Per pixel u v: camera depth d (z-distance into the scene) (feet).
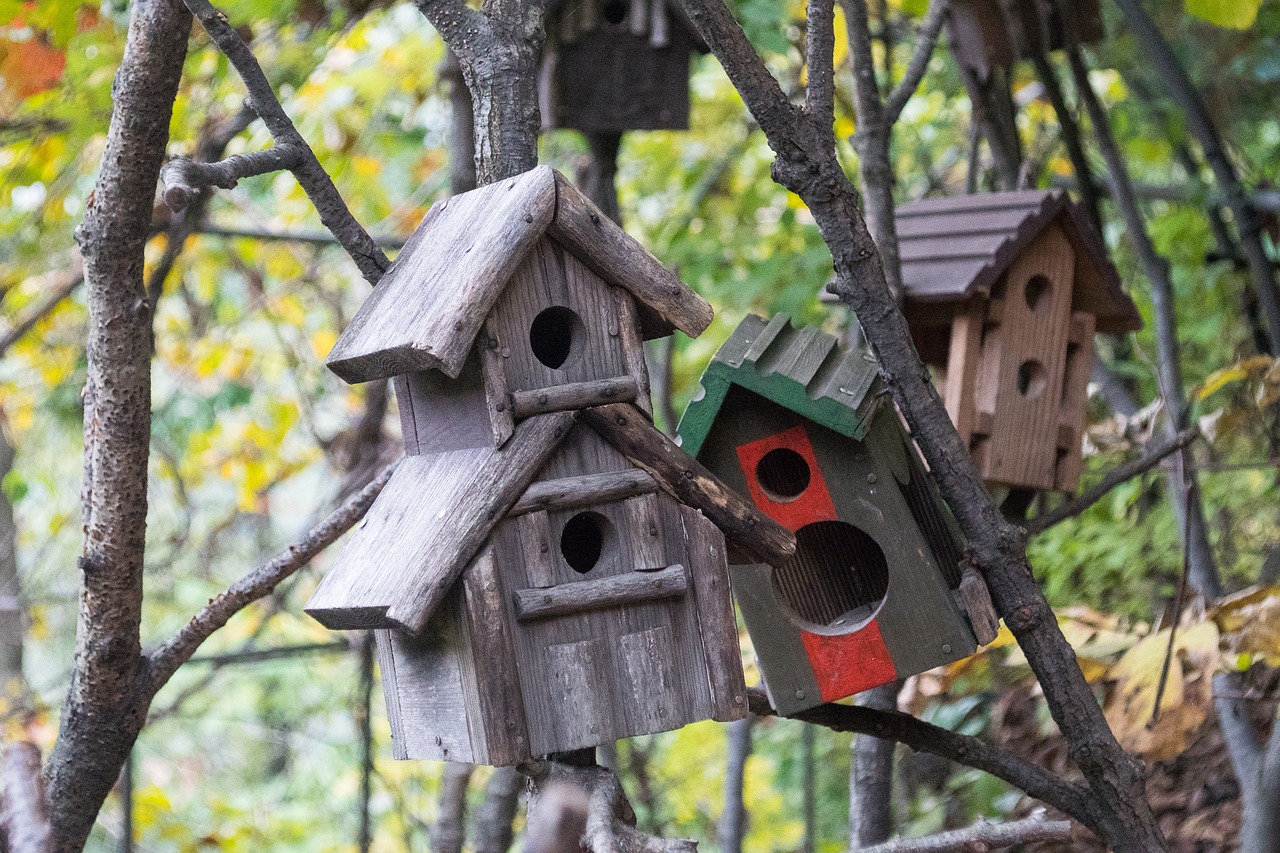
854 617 14.19
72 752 13.73
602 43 24.82
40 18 24.50
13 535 39.63
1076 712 12.96
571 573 11.62
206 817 43.11
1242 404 18.54
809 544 14.87
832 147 12.53
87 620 13.42
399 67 30.89
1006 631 17.90
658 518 11.95
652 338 12.80
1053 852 19.25
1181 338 28.37
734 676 11.97
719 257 33.88
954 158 34.81
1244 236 24.50
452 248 11.81
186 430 35.17
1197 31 26.55
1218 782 20.34
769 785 39.63
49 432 41.93
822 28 12.45
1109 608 24.25
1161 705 15.19
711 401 13.65
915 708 19.04
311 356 40.70
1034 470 18.24
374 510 12.23
